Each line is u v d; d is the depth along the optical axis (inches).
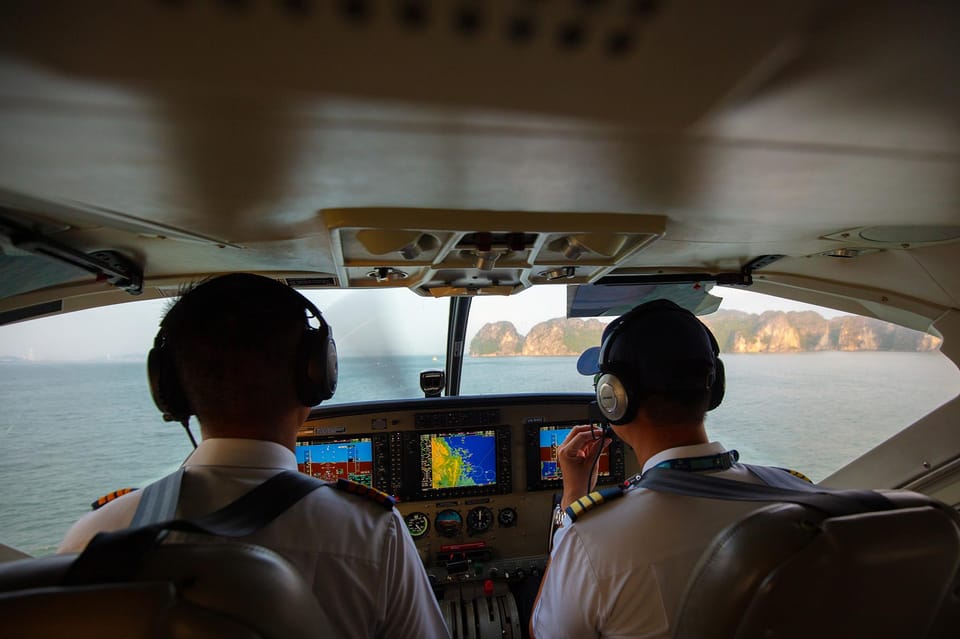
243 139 29.0
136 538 24.6
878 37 19.5
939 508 34.5
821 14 18.0
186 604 22.7
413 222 46.4
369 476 101.3
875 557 31.3
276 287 38.1
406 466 102.1
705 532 36.8
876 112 26.8
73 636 21.0
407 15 17.2
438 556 102.3
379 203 43.9
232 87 22.7
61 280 63.1
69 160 32.1
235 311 35.7
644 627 37.1
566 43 19.3
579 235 53.8
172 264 67.0
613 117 26.8
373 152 31.4
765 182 39.4
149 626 21.6
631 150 31.8
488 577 100.3
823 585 31.0
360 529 36.4
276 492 34.8
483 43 19.2
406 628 38.0
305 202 43.2
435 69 21.3
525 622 97.4
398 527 38.8
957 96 25.0
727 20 18.0
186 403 41.3
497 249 57.2
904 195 44.1
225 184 37.7
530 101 24.5
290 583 25.6
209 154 31.4
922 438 91.8
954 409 87.3
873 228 58.4
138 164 33.1
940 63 21.8
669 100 24.8
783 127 28.5
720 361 49.7
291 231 53.4
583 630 40.6
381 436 101.7
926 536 32.7
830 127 28.6
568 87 23.1
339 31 18.2
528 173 36.1
